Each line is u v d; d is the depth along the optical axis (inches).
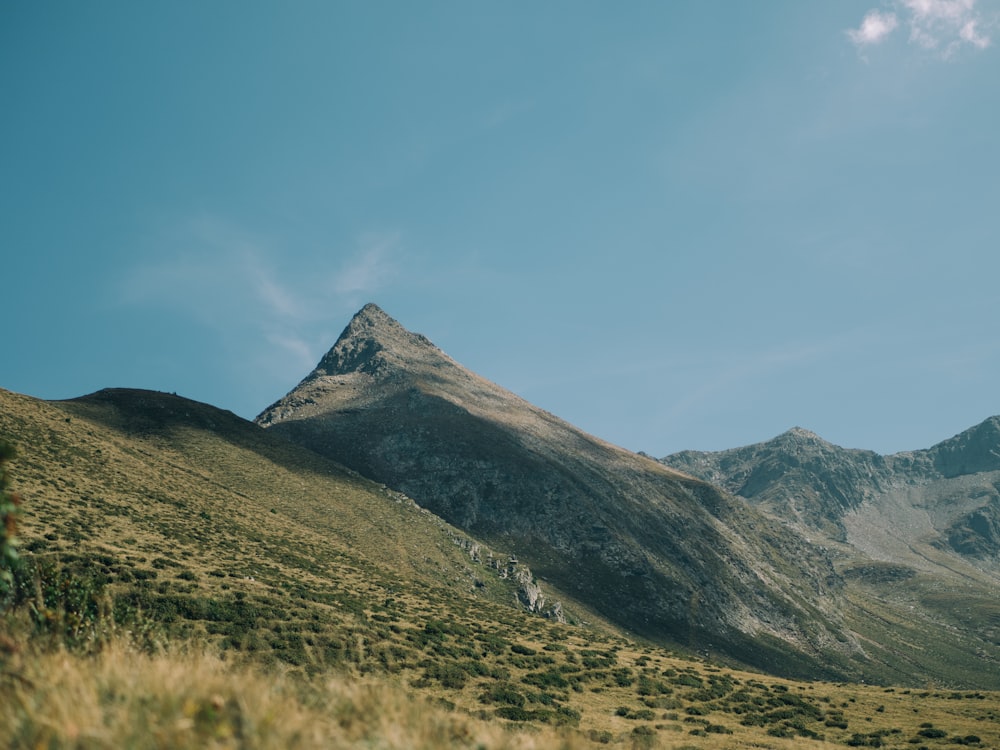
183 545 2091.5
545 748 407.2
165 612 1413.6
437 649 1718.8
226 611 1509.6
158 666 370.3
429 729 377.4
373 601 2222.0
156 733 290.8
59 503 2006.6
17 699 314.5
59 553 1544.0
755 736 1435.8
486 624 2357.3
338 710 396.8
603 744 1159.6
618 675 1870.1
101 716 302.8
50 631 440.8
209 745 288.8
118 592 1432.1
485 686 1514.5
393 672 1475.1
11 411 2967.5
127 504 2365.9
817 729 1587.1
